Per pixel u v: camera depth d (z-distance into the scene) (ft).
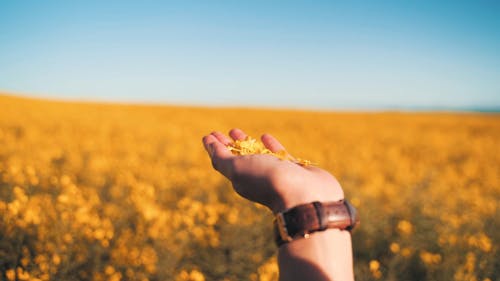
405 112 53.93
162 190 7.34
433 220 6.25
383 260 5.46
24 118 20.67
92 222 4.57
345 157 12.92
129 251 4.58
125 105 42.96
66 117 23.43
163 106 43.91
